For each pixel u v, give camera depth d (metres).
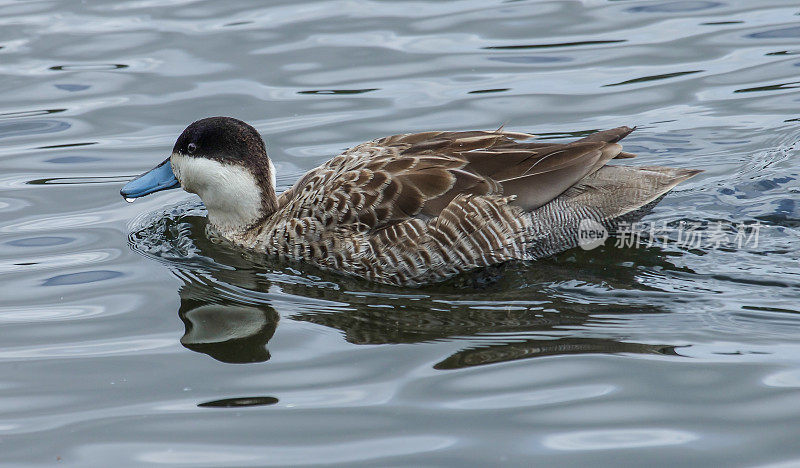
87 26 21.11
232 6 22.02
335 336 11.55
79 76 19.03
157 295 12.85
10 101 18.19
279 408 10.04
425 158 13.30
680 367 10.42
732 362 10.48
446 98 17.94
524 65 18.98
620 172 13.36
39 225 14.94
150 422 9.88
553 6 21.42
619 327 11.39
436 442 9.34
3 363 11.12
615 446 9.18
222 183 14.23
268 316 12.17
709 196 14.85
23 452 9.44
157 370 10.92
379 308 12.29
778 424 9.38
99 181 16.17
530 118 17.20
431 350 11.08
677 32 19.91
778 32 19.55
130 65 19.34
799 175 15.27
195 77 18.89
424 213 12.95
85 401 10.31
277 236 13.83
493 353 10.95
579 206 13.23
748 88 17.84
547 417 9.68
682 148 16.31
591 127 16.89
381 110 17.64
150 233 14.84
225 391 10.42
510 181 13.06
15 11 22.08
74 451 9.43
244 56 19.58
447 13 21.23
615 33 20.03
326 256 13.41
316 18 21.17
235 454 9.28
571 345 11.02
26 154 16.80
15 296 12.83
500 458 9.06
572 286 12.52
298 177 15.80
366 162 13.50
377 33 20.39
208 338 11.62
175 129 17.31
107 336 11.77
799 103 17.28
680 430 9.38
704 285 12.38
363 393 10.25
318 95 18.16
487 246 12.98
